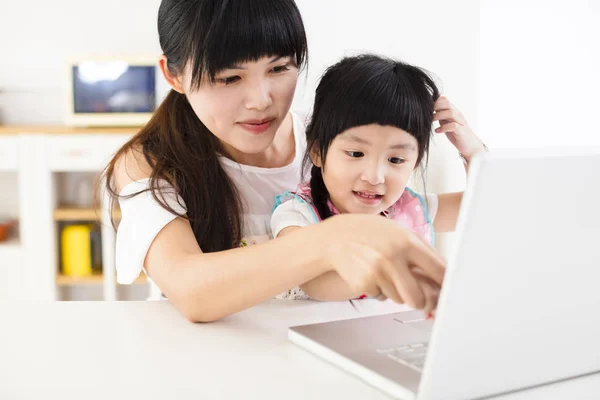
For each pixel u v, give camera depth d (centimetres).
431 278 65
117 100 284
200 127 117
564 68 278
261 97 98
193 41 94
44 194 278
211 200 113
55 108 312
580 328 61
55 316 84
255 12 93
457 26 284
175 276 84
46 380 63
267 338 77
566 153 50
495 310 54
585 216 54
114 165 116
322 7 289
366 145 99
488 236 49
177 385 62
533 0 277
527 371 60
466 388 57
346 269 68
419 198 124
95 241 292
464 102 285
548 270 54
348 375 65
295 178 135
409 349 68
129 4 307
